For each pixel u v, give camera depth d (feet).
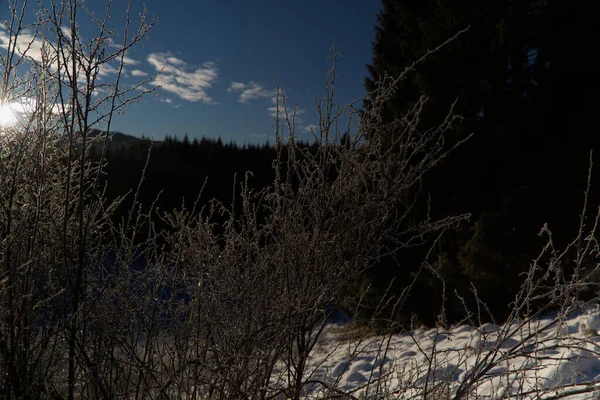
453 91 26.32
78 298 5.97
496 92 25.61
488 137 25.76
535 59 25.59
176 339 6.72
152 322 6.59
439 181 26.96
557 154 23.98
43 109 6.20
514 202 23.41
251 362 6.93
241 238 7.31
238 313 6.78
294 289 7.01
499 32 24.38
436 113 26.35
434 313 24.95
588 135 23.02
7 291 5.78
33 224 6.40
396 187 7.33
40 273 6.39
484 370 6.49
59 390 6.55
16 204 6.46
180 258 7.07
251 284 6.84
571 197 22.79
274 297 7.06
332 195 7.25
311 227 7.65
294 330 7.02
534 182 24.03
